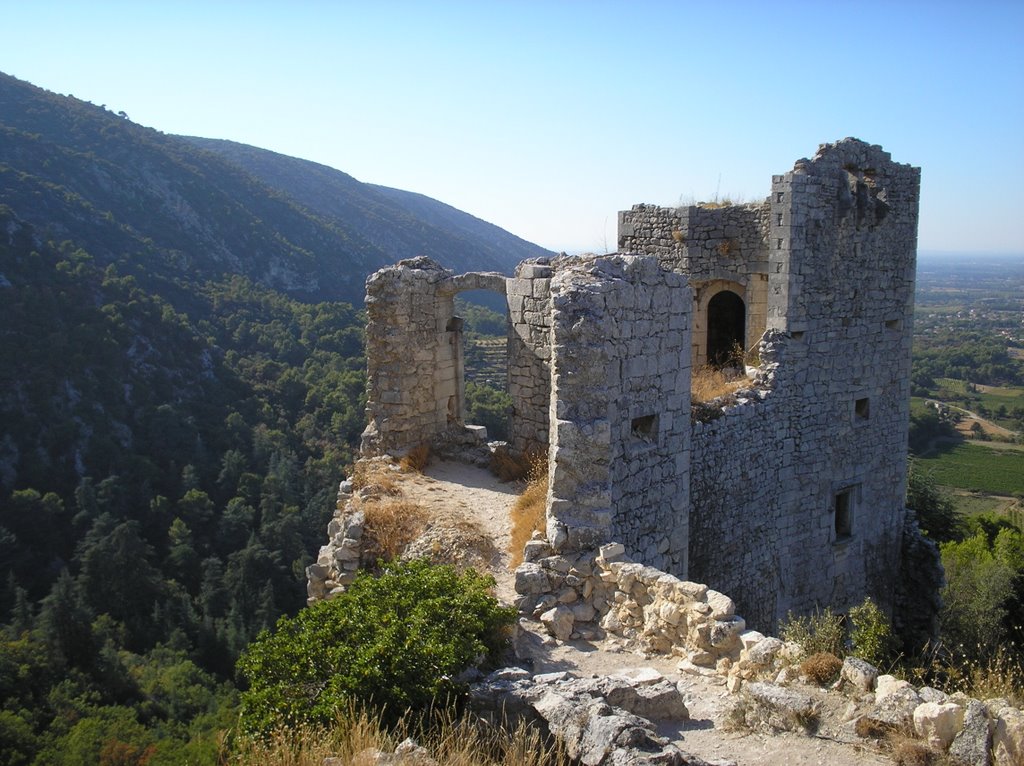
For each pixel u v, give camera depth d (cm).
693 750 747
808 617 1875
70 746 2900
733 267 2002
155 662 3869
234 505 4956
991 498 6706
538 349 1786
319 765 683
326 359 7000
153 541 4731
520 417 1841
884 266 1970
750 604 1733
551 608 1080
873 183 1927
